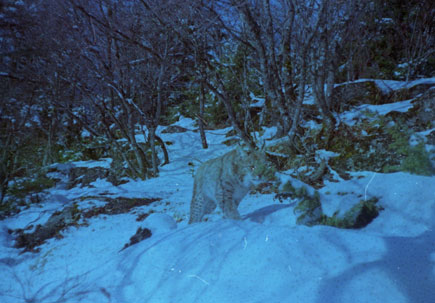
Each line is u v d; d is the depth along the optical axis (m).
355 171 6.50
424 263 2.53
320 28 7.81
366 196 4.23
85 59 12.20
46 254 6.24
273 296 2.64
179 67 10.86
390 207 3.93
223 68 13.50
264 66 8.38
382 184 4.40
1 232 7.25
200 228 4.38
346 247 3.03
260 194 6.80
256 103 13.98
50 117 14.73
